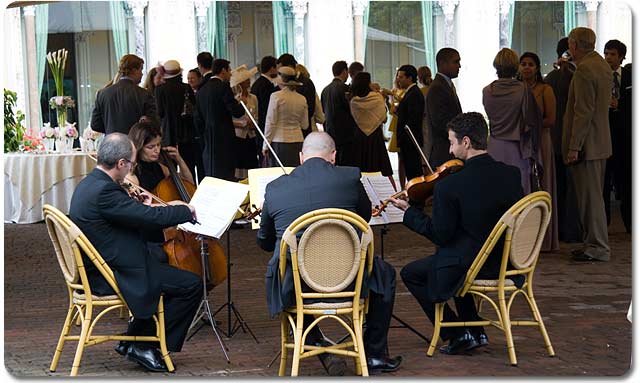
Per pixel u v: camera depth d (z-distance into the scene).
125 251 5.16
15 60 16.05
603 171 8.80
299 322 4.94
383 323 5.29
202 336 6.23
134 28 16.67
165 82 11.38
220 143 10.99
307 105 11.02
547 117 9.11
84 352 5.92
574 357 5.58
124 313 6.89
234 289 7.91
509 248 5.29
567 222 10.05
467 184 5.39
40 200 12.61
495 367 5.38
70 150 13.27
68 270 5.34
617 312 6.76
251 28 17.23
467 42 18.00
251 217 5.83
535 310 5.57
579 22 18.41
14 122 13.75
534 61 9.11
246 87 11.66
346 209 5.07
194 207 5.43
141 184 6.14
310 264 4.92
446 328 5.76
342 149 12.37
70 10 16.44
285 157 10.87
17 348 6.04
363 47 17.69
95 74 16.64
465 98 18.09
